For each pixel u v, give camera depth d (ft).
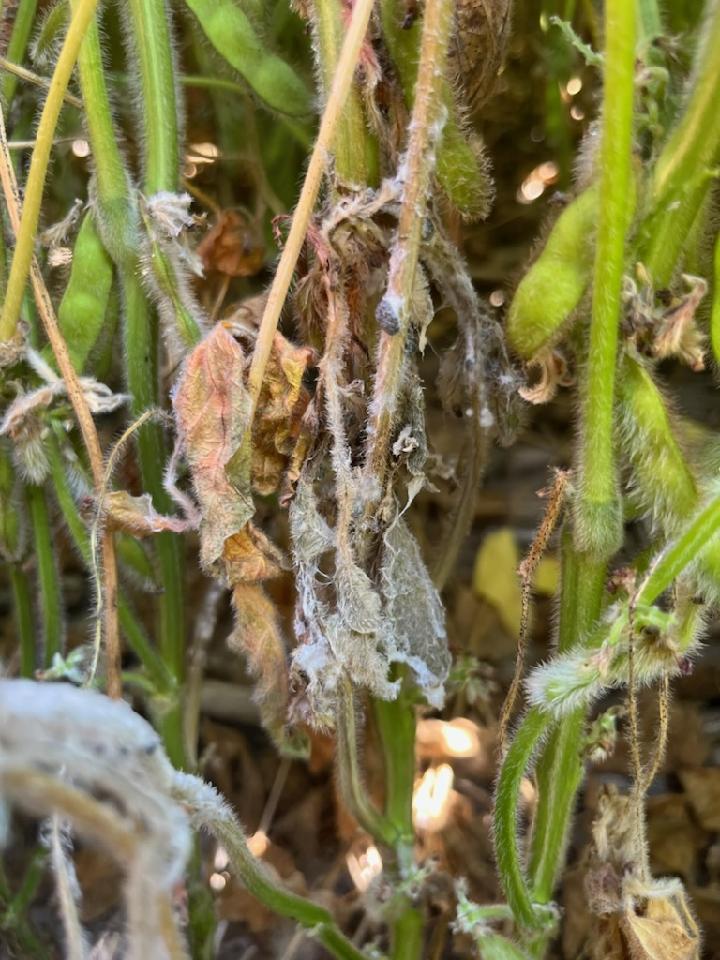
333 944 1.03
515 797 0.87
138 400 0.98
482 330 0.96
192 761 1.16
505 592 1.49
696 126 0.79
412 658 0.92
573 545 0.88
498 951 0.90
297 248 0.80
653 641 0.83
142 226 0.91
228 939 1.24
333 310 0.84
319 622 0.87
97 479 0.90
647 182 0.82
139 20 0.90
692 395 1.37
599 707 1.40
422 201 0.78
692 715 1.42
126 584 1.18
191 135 1.31
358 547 0.87
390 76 0.86
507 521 1.65
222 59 0.99
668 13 0.96
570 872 1.22
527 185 1.47
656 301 0.84
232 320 0.90
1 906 1.15
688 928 0.98
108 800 0.81
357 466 0.88
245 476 0.84
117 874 1.24
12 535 1.04
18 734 0.58
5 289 0.95
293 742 1.04
